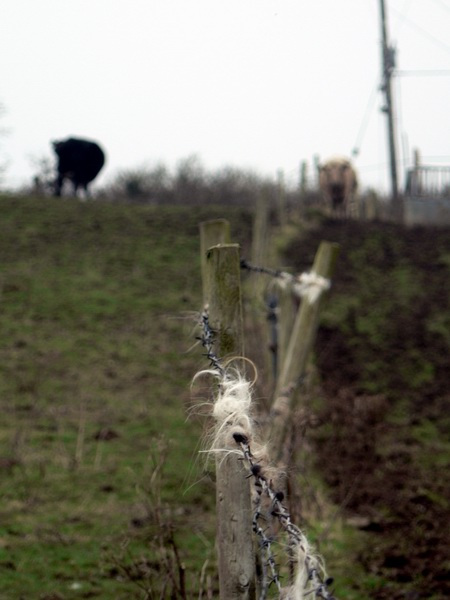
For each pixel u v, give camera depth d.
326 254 7.78
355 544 9.95
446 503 11.68
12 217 33.00
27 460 12.70
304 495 9.62
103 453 13.32
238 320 4.01
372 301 24.70
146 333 21.80
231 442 3.16
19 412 15.47
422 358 20.31
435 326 22.62
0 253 28.52
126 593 8.27
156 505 6.92
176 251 30.20
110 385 17.80
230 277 4.02
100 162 44.38
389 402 17.38
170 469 12.44
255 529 3.27
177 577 7.75
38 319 22.50
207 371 3.39
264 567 3.12
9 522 10.41
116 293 25.25
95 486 11.76
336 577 9.05
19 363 18.97
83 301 24.23
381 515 10.96
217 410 3.17
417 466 13.48
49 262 27.89
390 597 8.61
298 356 7.51
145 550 8.99
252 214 33.59
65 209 34.59
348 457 12.66
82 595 8.30
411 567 9.44
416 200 36.06
